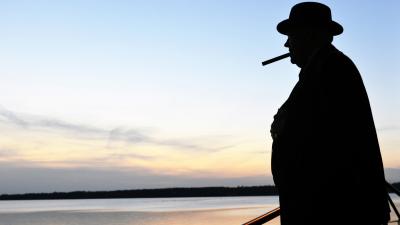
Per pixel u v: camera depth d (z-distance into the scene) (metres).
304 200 2.78
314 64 3.00
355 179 2.71
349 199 2.70
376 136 2.83
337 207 2.71
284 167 2.90
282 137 2.96
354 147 2.74
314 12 3.09
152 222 90.00
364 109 2.83
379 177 2.76
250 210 142.62
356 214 2.69
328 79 2.87
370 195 2.71
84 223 93.19
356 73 2.93
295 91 3.01
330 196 2.72
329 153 2.75
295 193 2.83
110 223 90.81
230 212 128.50
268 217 3.35
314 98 2.88
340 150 2.74
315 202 2.75
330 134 2.77
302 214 2.78
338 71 2.88
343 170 2.72
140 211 165.62
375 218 2.71
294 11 3.15
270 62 3.30
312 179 2.77
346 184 2.71
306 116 2.87
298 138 2.87
